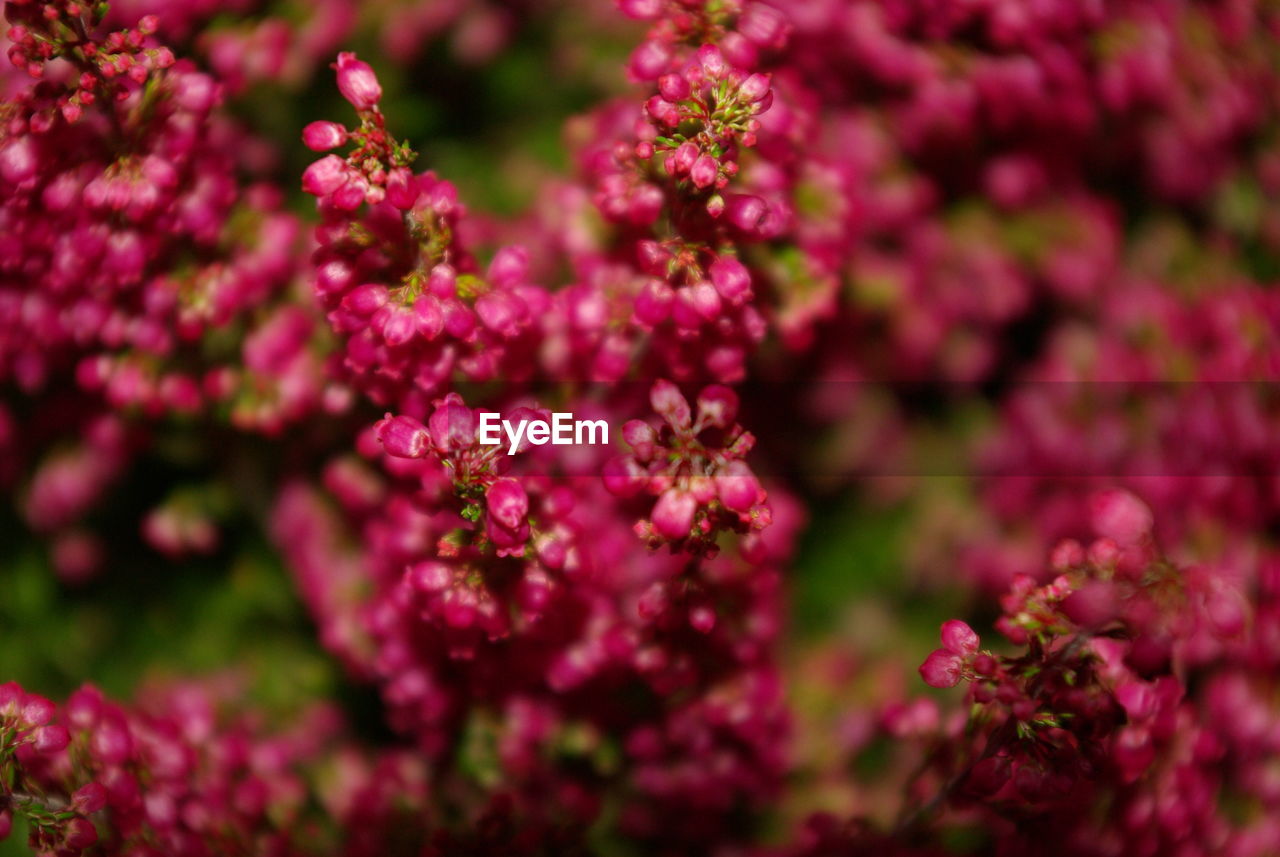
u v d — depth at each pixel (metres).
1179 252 0.36
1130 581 0.28
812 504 0.35
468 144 0.34
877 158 0.34
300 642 0.35
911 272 0.35
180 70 0.32
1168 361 0.35
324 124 0.29
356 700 0.35
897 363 0.35
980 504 0.35
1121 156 0.36
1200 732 0.33
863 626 0.35
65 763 0.33
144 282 0.32
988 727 0.31
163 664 0.35
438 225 0.30
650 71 0.31
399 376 0.30
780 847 0.34
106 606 0.35
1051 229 0.35
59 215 0.32
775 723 0.34
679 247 0.29
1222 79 0.36
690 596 0.31
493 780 0.34
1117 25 0.35
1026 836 0.32
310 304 0.33
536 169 0.34
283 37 0.34
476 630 0.31
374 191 0.29
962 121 0.34
